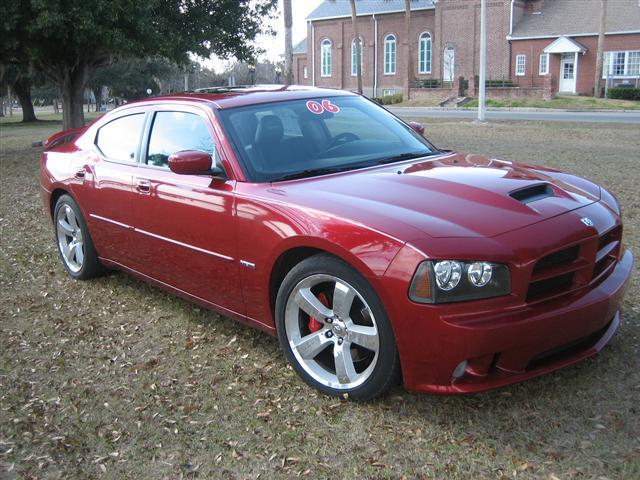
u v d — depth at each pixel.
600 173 11.03
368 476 2.87
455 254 2.96
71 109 20.14
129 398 3.66
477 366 3.04
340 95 4.90
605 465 2.84
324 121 4.47
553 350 3.20
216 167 4.04
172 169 3.94
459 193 3.48
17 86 46.06
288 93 4.67
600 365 3.71
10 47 16.44
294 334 3.63
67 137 6.18
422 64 56.09
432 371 3.06
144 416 3.46
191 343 4.32
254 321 3.95
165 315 4.86
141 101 5.04
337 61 61.81
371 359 3.45
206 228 4.02
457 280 2.96
